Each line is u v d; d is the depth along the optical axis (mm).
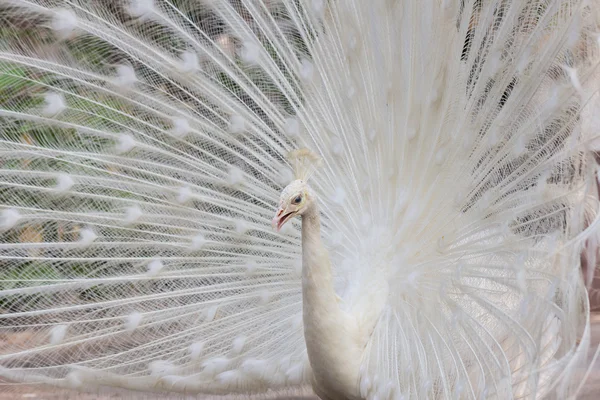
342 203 7324
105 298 7531
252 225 7609
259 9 7512
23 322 7473
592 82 6309
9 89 7391
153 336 7574
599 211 5805
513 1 6793
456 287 6805
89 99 7383
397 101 7172
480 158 6984
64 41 7324
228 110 7539
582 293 5805
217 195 7625
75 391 7496
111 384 7426
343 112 7395
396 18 7137
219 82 7543
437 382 6441
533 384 5648
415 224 7078
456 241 6965
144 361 7543
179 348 7609
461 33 6988
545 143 6711
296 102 7590
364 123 7266
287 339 7648
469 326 6480
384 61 7207
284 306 7691
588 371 5625
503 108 6840
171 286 7648
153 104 7520
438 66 7031
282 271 7684
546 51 6637
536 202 6500
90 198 7512
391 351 6695
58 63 7344
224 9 7484
